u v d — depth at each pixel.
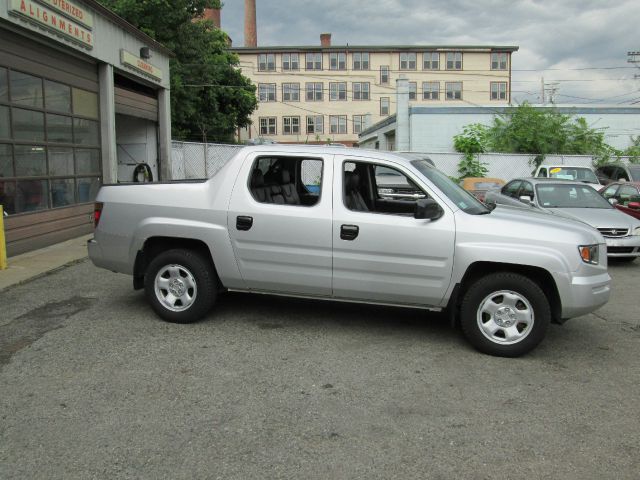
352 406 4.04
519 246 5.01
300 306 6.57
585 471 3.26
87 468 3.20
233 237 5.56
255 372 4.62
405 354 5.11
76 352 5.00
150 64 16.09
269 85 59.25
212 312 6.27
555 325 6.15
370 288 5.35
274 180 5.99
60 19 10.73
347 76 59.00
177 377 4.48
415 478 3.16
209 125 34.78
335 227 5.32
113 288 7.34
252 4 66.38
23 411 3.88
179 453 3.37
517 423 3.83
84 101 12.59
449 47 57.72
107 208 6.01
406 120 33.44
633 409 4.08
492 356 5.12
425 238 5.16
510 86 58.50
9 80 9.66
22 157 10.09
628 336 5.80
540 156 27.59
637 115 33.28
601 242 5.25
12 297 6.88
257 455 3.37
